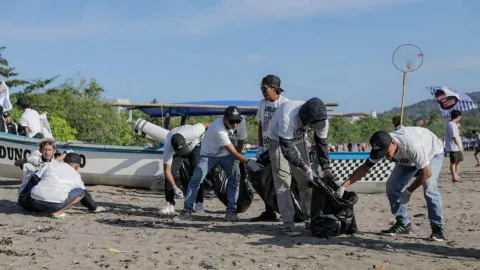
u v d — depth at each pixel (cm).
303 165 681
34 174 876
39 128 1364
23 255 589
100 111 2856
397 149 657
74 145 1273
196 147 965
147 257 588
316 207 700
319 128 683
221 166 862
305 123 679
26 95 2931
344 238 695
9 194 1109
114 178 1280
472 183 1562
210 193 1070
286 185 722
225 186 926
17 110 2539
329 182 707
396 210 723
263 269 542
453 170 1591
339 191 693
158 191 1288
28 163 900
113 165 1276
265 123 815
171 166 944
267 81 794
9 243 647
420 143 650
